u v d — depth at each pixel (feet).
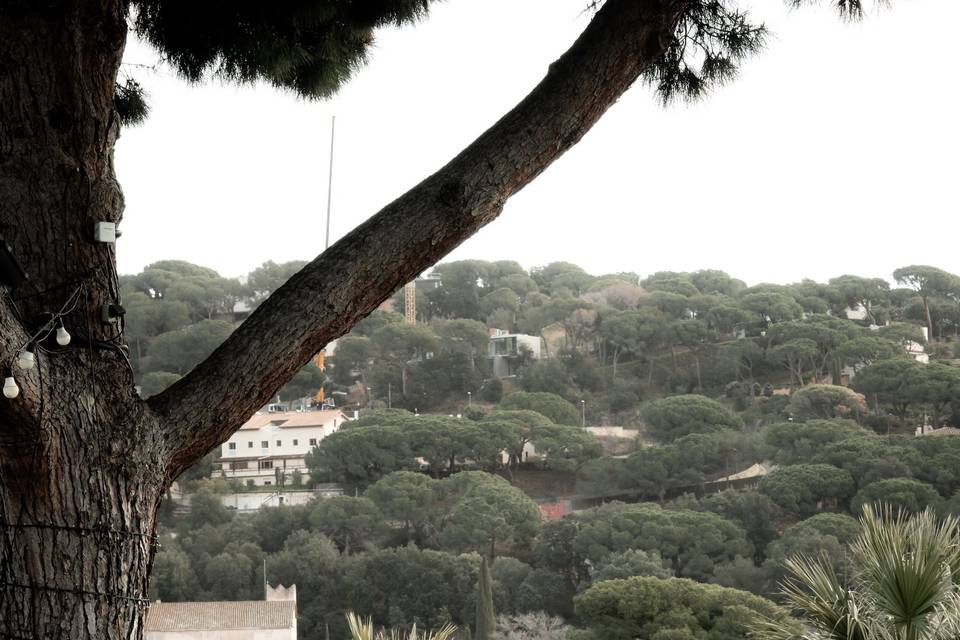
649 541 180.45
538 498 270.87
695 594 87.30
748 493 196.85
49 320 7.55
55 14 7.65
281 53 11.21
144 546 7.92
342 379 389.39
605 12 8.51
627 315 380.37
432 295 482.69
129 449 7.75
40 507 7.55
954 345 374.02
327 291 8.04
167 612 118.11
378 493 221.46
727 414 279.69
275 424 297.94
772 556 165.89
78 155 7.91
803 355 343.87
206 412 8.03
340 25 11.86
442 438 270.05
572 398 362.74
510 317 459.32
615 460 256.93
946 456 200.75
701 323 377.91
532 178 8.50
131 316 358.84
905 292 424.87
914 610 12.64
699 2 10.09
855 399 288.10
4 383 7.02
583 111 8.41
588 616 90.38
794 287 434.30
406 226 8.14
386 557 172.96
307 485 266.77
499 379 381.81
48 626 7.55
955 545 12.96
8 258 7.31
